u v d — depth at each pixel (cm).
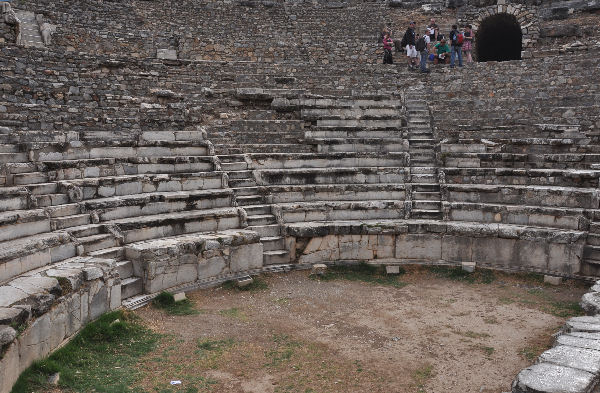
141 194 1249
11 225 936
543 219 1291
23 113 1420
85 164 1223
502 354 836
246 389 727
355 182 1516
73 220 1073
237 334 918
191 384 738
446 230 1320
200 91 1842
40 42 1970
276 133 1666
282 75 2041
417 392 719
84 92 1600
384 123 1756
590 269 1189
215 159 1445
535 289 1173
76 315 832
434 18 2656
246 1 2567
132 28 2272
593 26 2372
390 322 980
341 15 2645
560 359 651
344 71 2125
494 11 2534
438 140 1669
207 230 1259
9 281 810
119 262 1046
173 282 1086
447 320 990
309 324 970
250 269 1230
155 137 1474
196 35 2388
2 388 623
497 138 1633
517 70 1991
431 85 2030
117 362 798
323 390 725
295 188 1440
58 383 709
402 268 1314
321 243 1328
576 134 1590
